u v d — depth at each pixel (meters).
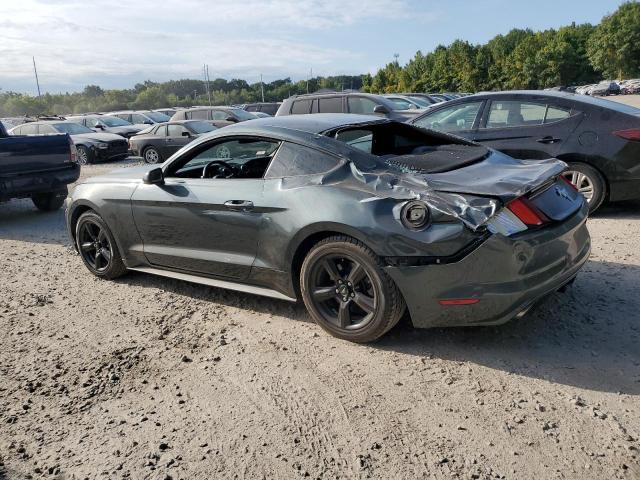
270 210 3.92
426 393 3.13
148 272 5.01
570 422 2.80
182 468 2.62
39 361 3.77
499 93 7.23
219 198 4.21
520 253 3.22
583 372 3.26
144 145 16.84
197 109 19.14
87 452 2.77
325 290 3.79
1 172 8.05
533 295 3.29
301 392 3.22
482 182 3.40
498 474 2.47
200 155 4.66
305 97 13.25
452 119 7.55
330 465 2.59
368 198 3.53
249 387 3.32
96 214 5.26
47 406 3.21
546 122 6.79
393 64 94.69
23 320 4.52
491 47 94.62
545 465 2.51
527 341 3.67
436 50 92.81
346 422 2.91
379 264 3.46
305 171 3.91
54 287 5.33
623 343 3.56
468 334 3.81
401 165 3.73
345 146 3.87
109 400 3.25
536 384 3.16
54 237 7.62
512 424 2.81
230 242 4.24
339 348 3.73
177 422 3.00
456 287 3.29
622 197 6.52
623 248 5.48
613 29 79.31
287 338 3.94
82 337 4.14
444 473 2.49
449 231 3.23
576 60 81.81
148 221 4.78
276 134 4.12
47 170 8.73
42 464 2.69
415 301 3.41
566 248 3.55
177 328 4.23
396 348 3.68
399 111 12.00
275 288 4.11
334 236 3.66
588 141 6.50
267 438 2.82
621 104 6.91
